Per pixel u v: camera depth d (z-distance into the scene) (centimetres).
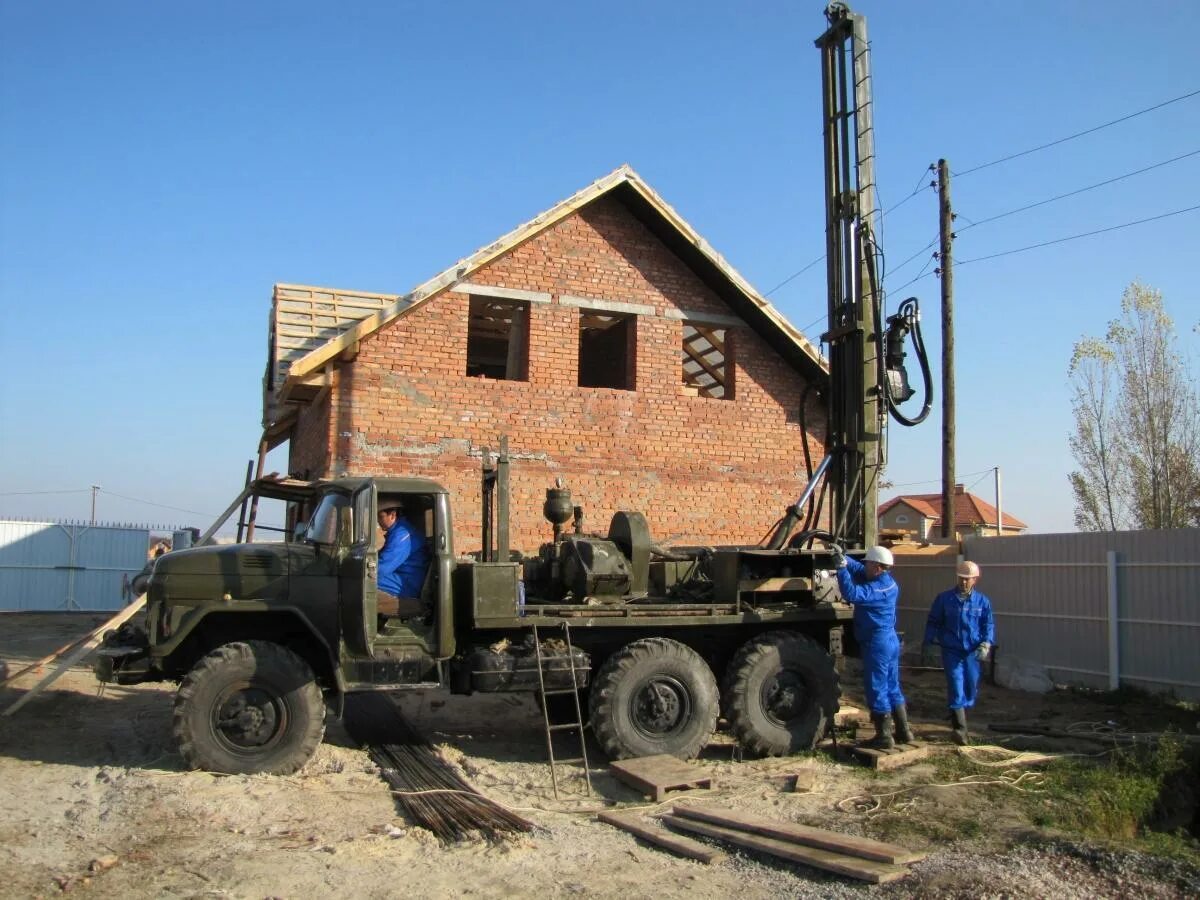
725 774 803
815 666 898
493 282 1359
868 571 895
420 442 1287
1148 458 2845
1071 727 1003
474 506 1303
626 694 836
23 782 713
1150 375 2881
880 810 688
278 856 565
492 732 975
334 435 1245
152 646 757
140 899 498
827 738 943
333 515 809
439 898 516
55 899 496
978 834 631
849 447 1034
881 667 875
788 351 1509
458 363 1323
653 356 1445
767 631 941
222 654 739
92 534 2636
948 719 1067
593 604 892
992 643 929
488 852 588
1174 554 1194
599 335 1750
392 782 741
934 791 736
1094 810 688
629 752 828
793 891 538
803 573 959
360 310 1326
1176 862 563
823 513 1504
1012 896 514
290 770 740
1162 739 838
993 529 5316
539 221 1366
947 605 935
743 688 873
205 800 659
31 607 2556
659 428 1431
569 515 988
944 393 1814
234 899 502
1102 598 1275
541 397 1366
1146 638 1218
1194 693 1161
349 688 776
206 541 925
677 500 1425
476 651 824
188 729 725
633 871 567
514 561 929
